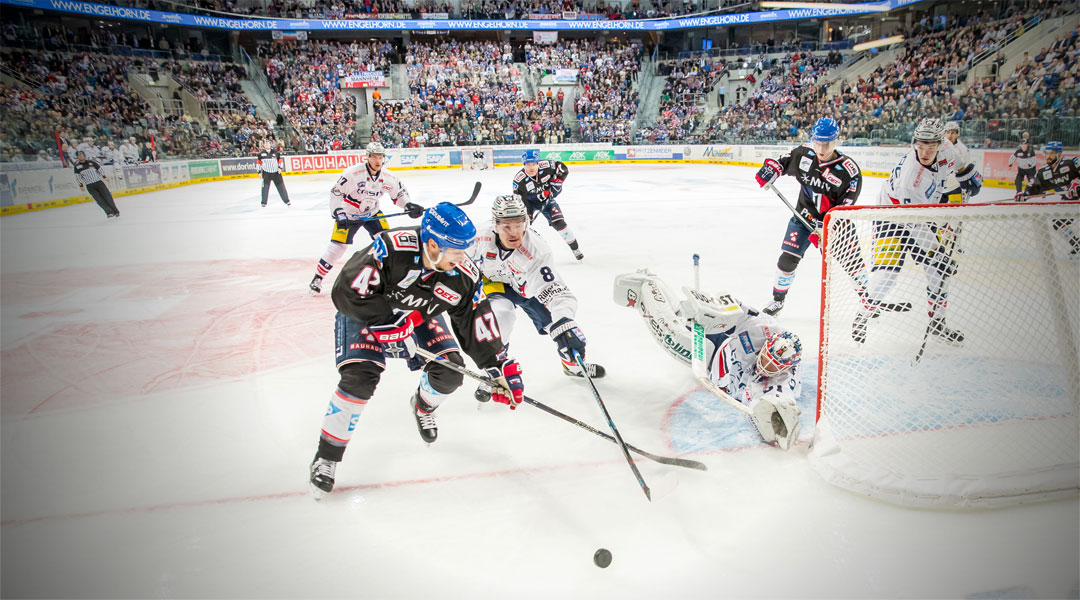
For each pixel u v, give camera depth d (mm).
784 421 3031
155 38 28406
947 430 3162
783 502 2770
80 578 2420
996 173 15102
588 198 14852
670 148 26516
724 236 9578
